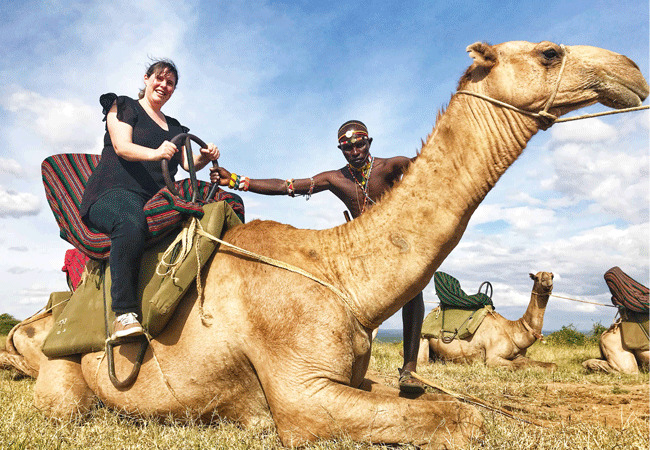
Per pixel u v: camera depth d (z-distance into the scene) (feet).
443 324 35.68
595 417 15.81
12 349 21.11
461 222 11.33
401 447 10.11
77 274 16.05
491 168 11.30
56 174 14.43
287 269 11.46
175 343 11.82
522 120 11.28
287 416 10.52
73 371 13.37
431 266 11.32
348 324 11.17
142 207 12.69
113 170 13.44
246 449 10.16
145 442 10.71
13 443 9.84
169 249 12.05
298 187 15.57
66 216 13.85
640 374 29.68
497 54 11.44
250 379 11.66
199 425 11.95
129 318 11.73
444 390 12.37
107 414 12.69
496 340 34.06
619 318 32.53
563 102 11.21
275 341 10.89
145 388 12.05
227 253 12.18
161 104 14.99
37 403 13.17
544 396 20.21
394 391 13.15
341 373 10.85
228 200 14.12
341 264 11.61
